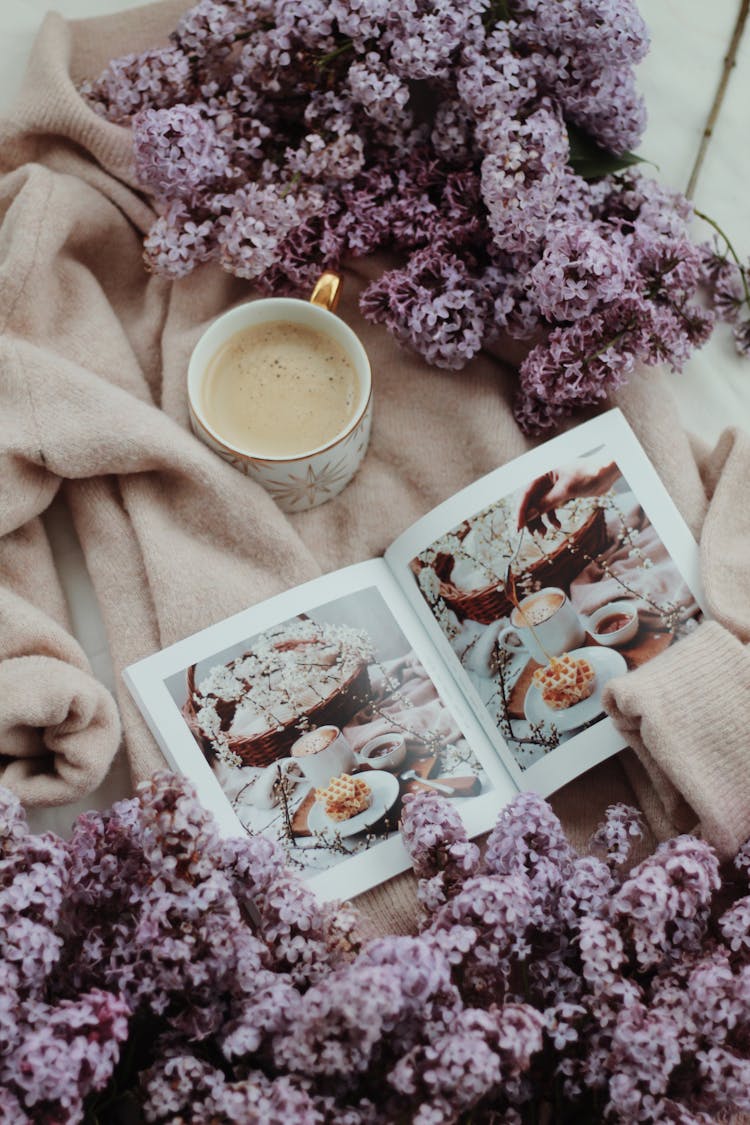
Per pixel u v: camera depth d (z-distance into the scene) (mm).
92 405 737
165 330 788
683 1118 603
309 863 720
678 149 818
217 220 757
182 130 720
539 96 730
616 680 701
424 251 746
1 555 751
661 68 821
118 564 753
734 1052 625
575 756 731
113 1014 588
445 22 702
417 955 598
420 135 757
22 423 733
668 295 739
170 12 800
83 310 776
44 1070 570
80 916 645
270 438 750
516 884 629
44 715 696
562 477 742
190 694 729
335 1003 577
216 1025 624
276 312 755
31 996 606
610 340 724
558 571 739
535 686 737
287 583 750
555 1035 625
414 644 747
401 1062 588
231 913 618
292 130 771
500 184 700
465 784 734
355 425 729
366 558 771
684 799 711
